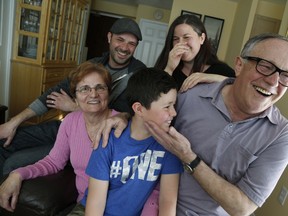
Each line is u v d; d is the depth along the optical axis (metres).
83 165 1.22
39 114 1.73
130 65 1.79
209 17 4.27
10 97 3.33
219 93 0.97
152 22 5.93
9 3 3.00
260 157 0.88
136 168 0.95
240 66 0.88
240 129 0.92
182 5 4.23
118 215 0.97
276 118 0.90
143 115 0.90
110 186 0.97
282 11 3.55
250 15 3.49
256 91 0.82
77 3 4.10
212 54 1.63
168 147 0.88
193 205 0.99
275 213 1.83
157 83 0.86
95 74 1.18
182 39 1.48
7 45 3.12
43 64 3.25
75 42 4.43
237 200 0.85
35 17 3.15
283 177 1.83
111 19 6.59
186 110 1.03
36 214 1.11
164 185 0.95
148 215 0.95
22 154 1.47
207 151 0.95
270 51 0.79
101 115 1.23
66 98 1.70
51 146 1.58
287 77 0.79
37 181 1.19
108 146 0.95
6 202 1.11
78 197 1.27
